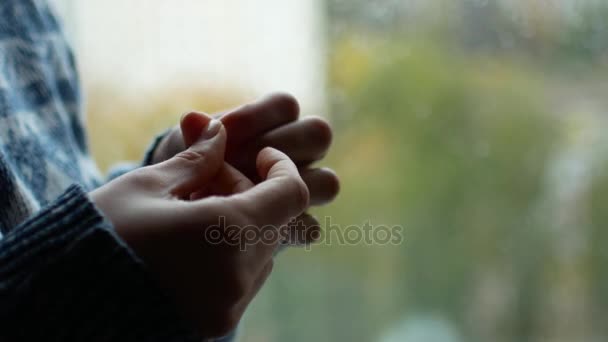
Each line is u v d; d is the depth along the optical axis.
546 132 0.79
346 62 0.82
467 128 0.81
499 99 0.80
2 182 0.51
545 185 0.79
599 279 0.78
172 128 0.60
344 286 0.83
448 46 0.81
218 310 0.42
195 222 0.42
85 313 0.40
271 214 0.44
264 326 0.85
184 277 0.41
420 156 0.81
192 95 0.85
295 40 0.83
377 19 0.82
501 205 0.80
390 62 0.82
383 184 0.81
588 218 0.78
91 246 0.40
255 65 0.84
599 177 0.78
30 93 0.60
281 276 0.83
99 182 0.64
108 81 0.86
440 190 0.81
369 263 0.82
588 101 0.79
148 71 0.86
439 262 0.82
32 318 0.40
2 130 0.54
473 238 0.81
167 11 0.85
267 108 0.56
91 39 0.85
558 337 0.79
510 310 0.80
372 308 0.83
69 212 0.42
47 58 0.63
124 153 0.85
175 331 0.40
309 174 0.56
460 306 0.81
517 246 0.80
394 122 0.82
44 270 0.40
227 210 0.42
